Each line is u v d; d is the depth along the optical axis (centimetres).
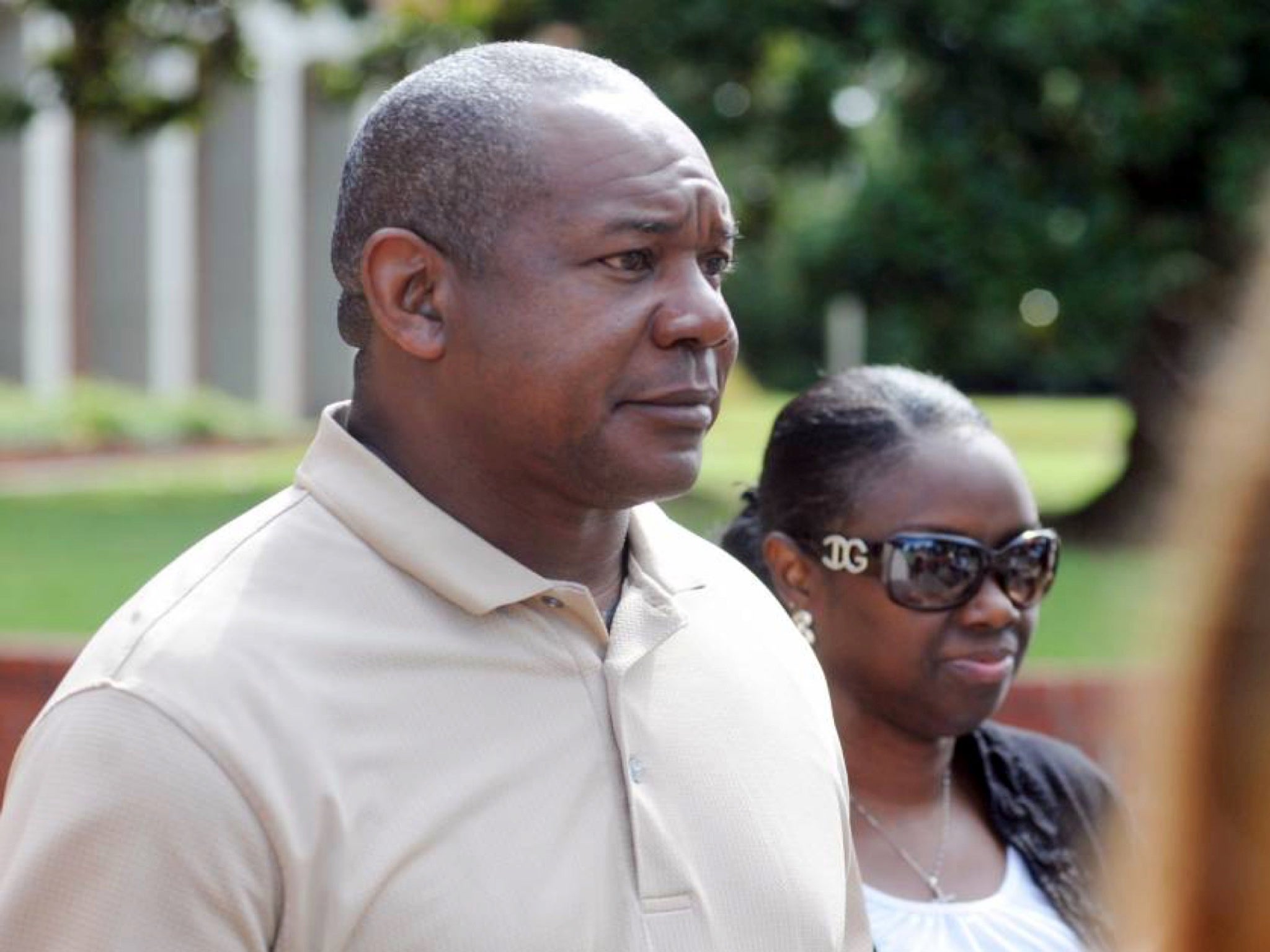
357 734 408
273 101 5303
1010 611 627
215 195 5338
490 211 437
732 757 459
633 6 2908
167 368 5188
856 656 637
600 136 439
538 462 444
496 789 415
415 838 401
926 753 646
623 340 434
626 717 442
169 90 3266
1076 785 665
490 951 398
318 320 5566
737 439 4697
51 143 4834
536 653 436
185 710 397
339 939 393
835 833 480
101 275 5100
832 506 637
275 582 427
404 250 447
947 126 2833
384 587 431
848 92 2955
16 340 4772
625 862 427
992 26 2709
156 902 389
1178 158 2784
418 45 3091
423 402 455
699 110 2994
